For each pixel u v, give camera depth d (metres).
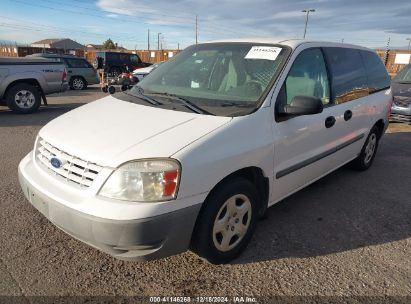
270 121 3.07
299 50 3.55
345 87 4.28
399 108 8.91
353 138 4.60
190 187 2.44
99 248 2.48
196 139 2.55
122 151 2.43
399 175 5.36
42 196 2.61
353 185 4.88
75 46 80.44
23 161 3.14
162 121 2.79
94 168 2.44
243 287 2.72
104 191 2.37
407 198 4.51
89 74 17.88
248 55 3.55
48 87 9.96
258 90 3.18
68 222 2.46
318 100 3.01
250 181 3.05
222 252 2.88
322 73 3.89
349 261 3.10
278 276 2.86
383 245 3.39
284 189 3.45
